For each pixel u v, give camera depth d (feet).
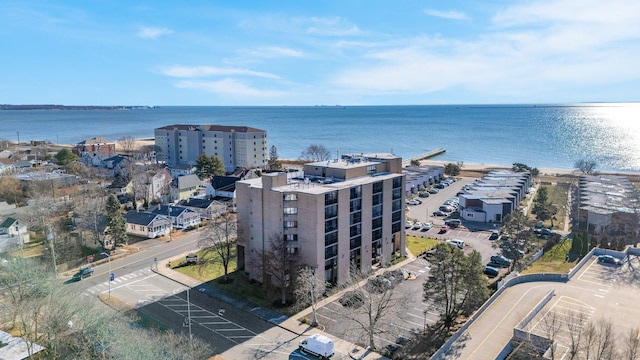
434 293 196.13
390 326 191.52
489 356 165.89
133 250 298.35
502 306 205.36
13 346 172.35
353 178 266.98
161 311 208.44
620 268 254.47
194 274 255.09
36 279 195.21
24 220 316.19
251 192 243.81
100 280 245.45
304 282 208.03
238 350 176.55
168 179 472.03
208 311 209.26
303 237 230.68
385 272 247.91
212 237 258.37
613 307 202.49
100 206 337.31
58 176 438.40
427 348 176.86
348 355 172.65
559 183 538.88
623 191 415.85
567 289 223.92
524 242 253.65
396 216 279.08
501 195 401.29
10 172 485.97
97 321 169.07
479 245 310.04
